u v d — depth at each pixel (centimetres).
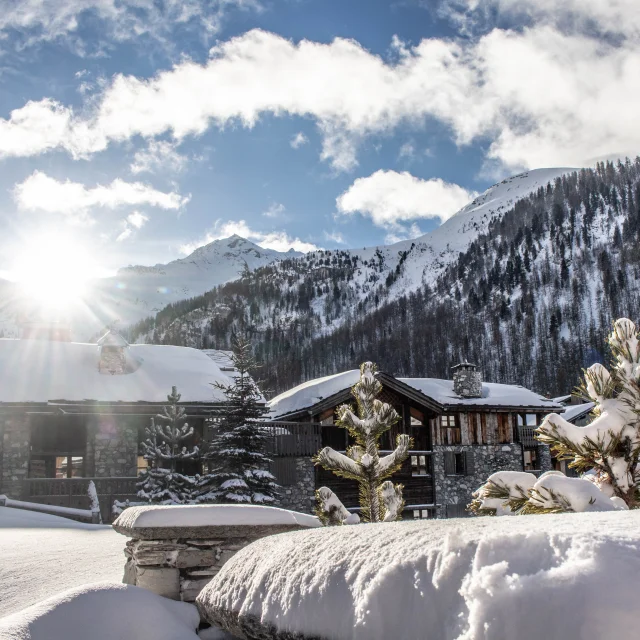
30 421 2314
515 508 502
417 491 2998
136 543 496
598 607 148
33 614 345
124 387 2458
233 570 345
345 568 234
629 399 507
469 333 15575
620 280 15238
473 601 171
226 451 2078
